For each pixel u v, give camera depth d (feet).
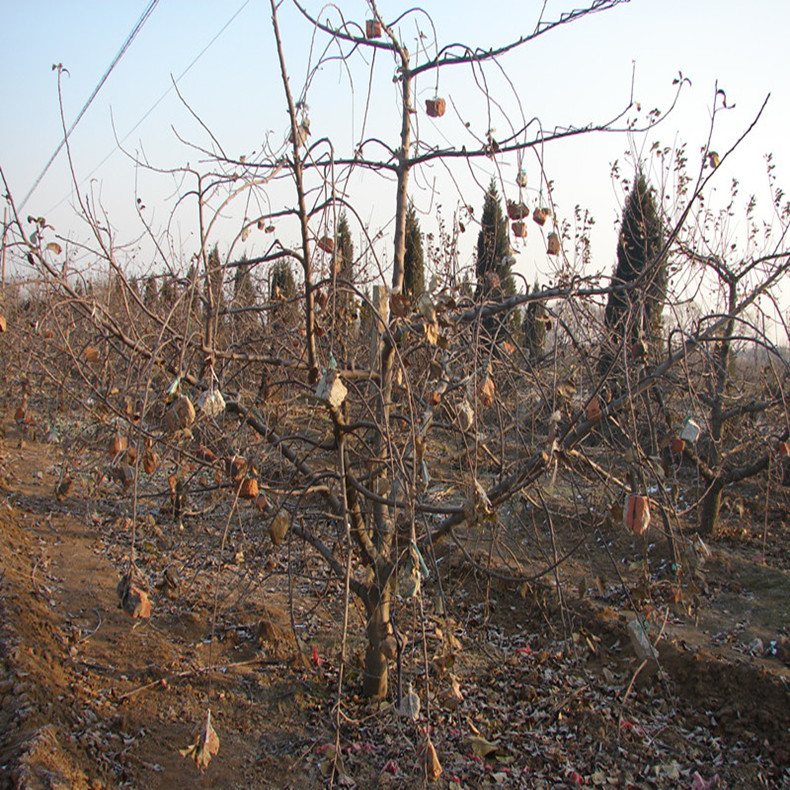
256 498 11.71
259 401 13.57
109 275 11.90
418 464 10.89
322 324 14.05
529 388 16.03
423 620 9.64
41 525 24.67
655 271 12.18
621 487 13.32
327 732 13.91
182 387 11.23
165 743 13.33
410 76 12.85
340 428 11.40
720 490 24.86
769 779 13.07
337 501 13.41
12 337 22.33
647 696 15.66
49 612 17.44
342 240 16.58
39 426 31.81
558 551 23.88
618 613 19.07
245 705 14.82
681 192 20.47
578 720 14.48
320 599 14.94
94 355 11.69
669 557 22.68
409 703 10.16
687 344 12.09
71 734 12.55
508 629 19.10
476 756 13.16
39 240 10.03
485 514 11.13
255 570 16.10
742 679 15.25
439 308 11.98
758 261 13.75
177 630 17.76
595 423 11.93
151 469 10.32
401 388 13.38
